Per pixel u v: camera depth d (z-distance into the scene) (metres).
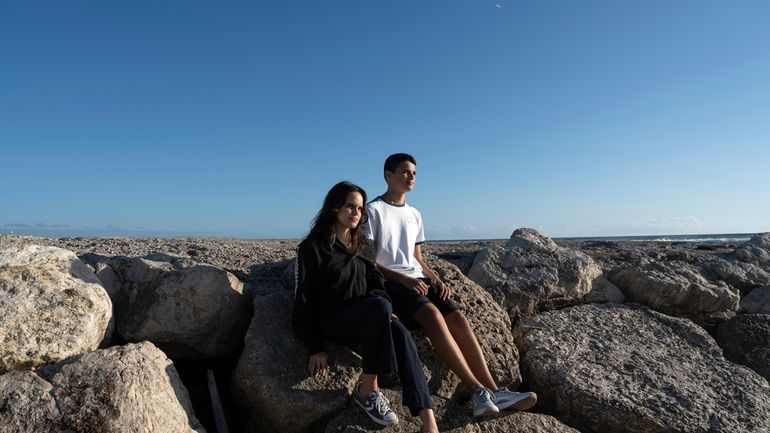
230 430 4.04
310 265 3.97
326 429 3.66
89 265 4.43
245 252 7.11
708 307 6.06
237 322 4.43
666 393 4.40
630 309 5.91
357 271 4.08
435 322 4.08
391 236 4.53
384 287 4.24
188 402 3.58
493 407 3.83
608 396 4.21
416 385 3.56
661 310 6.09
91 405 3.03
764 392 4.61
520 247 6.38
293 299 4.49
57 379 3.13
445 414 3.91
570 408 4.29
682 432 4.00
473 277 5.94
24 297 3.45
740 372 4.89
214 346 4.33
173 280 4.23
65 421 2.93
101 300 3.79
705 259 7.52
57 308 3.51
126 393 3.12
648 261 7.17
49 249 4.01
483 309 5.02
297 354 4.01
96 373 3.19
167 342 4.18
